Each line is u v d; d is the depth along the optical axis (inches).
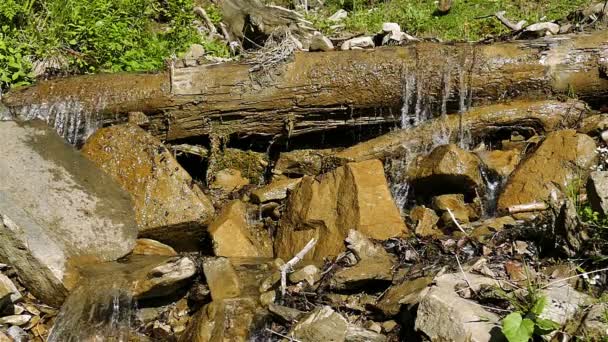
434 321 191.3
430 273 209.6
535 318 185.2
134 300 215.9
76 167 239.0
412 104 257.6
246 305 209.0
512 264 206.1
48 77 277.6
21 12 291.7
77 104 258.8
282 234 240.1
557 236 207.6
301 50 268.5
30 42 284.5
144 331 215.5
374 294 212.4
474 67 254.4
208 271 216.1
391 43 281.7
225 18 337.1
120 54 291.4
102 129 248.4
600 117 244.8
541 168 232.4
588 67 253.1
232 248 235.1
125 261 226.5
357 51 259.0
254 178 264.4
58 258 216.1
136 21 312.8
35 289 216.2
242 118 259.4
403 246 223.1
